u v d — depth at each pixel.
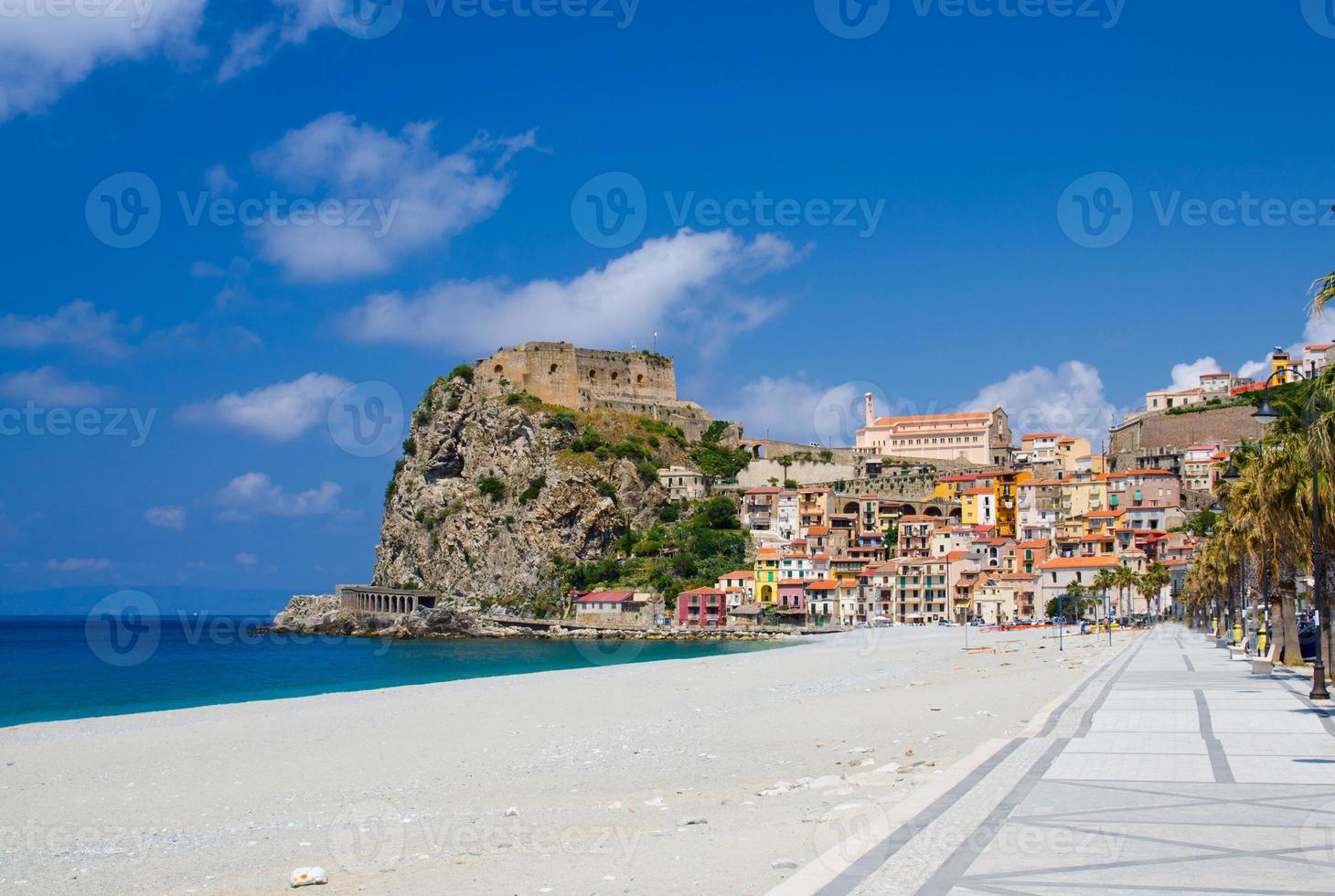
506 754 46.97
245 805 37.81
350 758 48.16
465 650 196.38
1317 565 43.47
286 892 23.86
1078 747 31.12
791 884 17.03
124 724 66.62
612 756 44.75
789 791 30.92
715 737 49.19
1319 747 30.81
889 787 29.28
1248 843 19.27
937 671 87.44
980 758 29.17
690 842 23.78
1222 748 30.70
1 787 43.44
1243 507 68.62
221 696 107.00
